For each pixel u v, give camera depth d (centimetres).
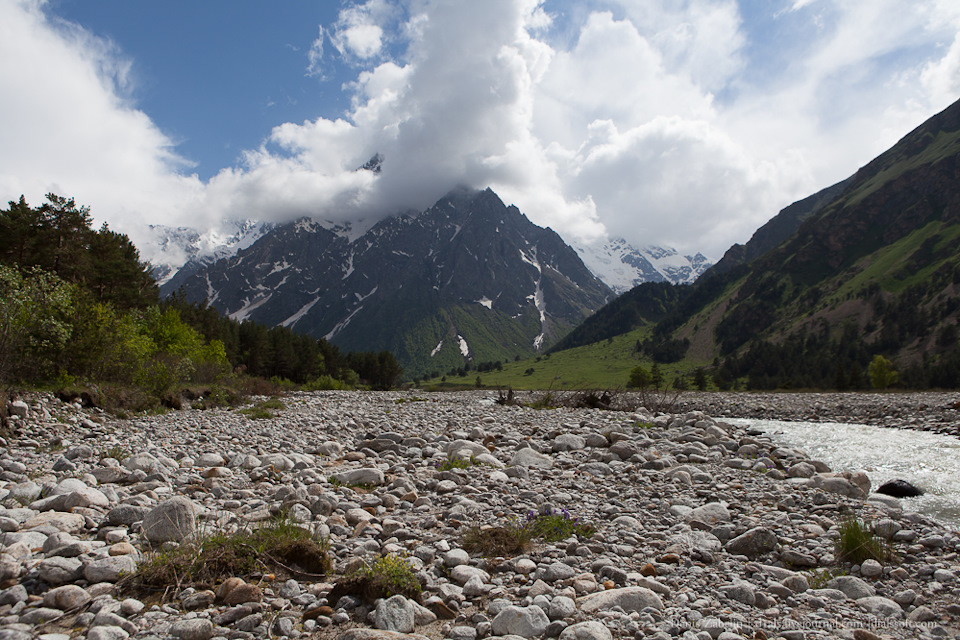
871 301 17225
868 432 2600
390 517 811
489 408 3378
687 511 885
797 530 800
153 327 4338
